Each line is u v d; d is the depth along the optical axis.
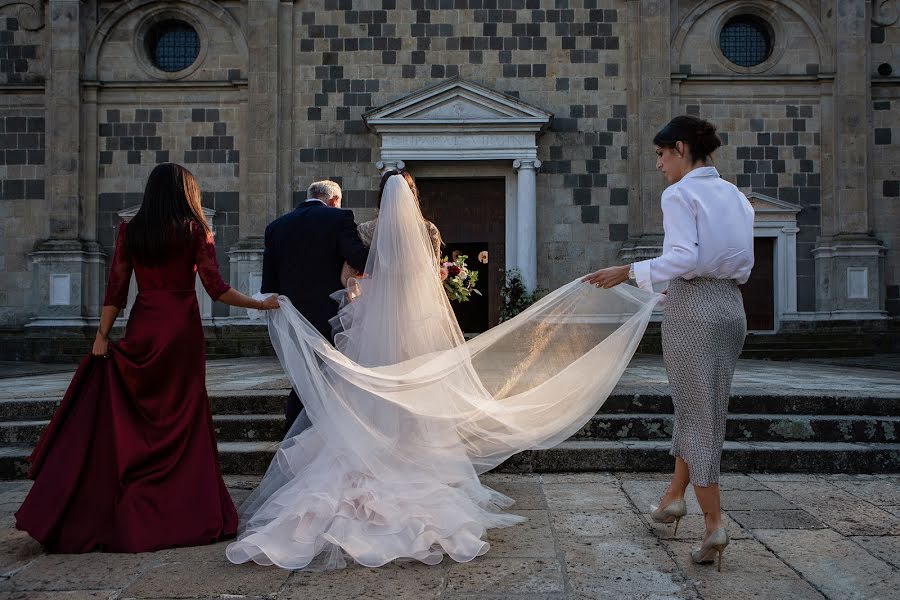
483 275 18.69
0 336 17.41
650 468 5.21
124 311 17.39
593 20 17.61
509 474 5.18
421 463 3.85
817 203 17.58
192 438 3.80
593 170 17.48
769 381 8.03
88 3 17.78
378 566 3.24
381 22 17.64
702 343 3.23
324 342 3.95
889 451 5.21
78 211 17.45
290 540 3.32
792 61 17.73
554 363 4.14
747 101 17.67
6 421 6.02
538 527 3.85
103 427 3.70
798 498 4.45
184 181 3.98
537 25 17.64
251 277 17.05
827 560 3.31
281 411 6.07
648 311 3.95
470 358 4.12
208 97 17.80
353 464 3.67
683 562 3.29
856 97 17.25
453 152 17.11
